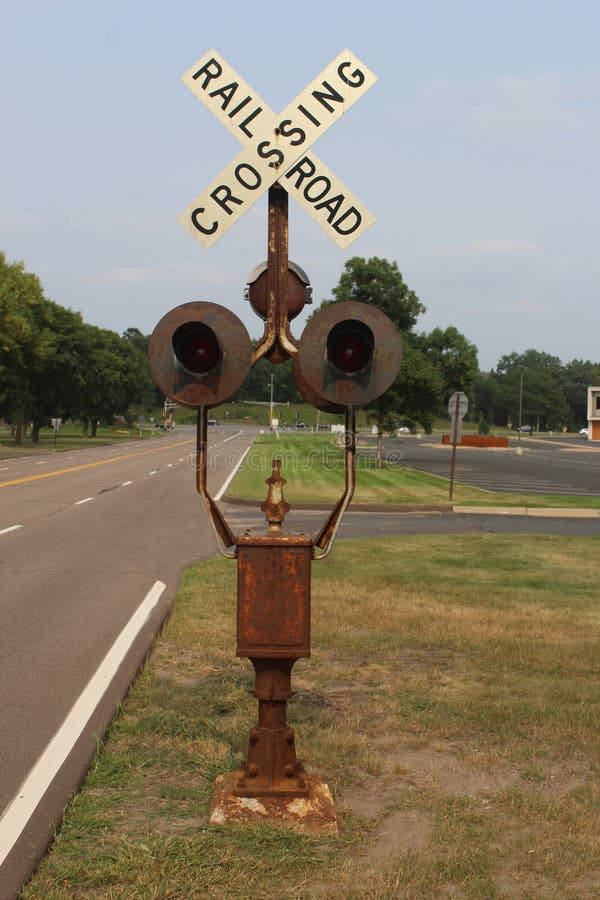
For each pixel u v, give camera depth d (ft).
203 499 14.17
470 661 23.07
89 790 14.90
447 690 20.47
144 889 11.53
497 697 19.93
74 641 25.53
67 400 265.54
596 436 386.93
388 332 13.58
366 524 59.36
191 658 23.43
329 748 16.58
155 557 42.96
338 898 11.37
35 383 256.32
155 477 108.06
